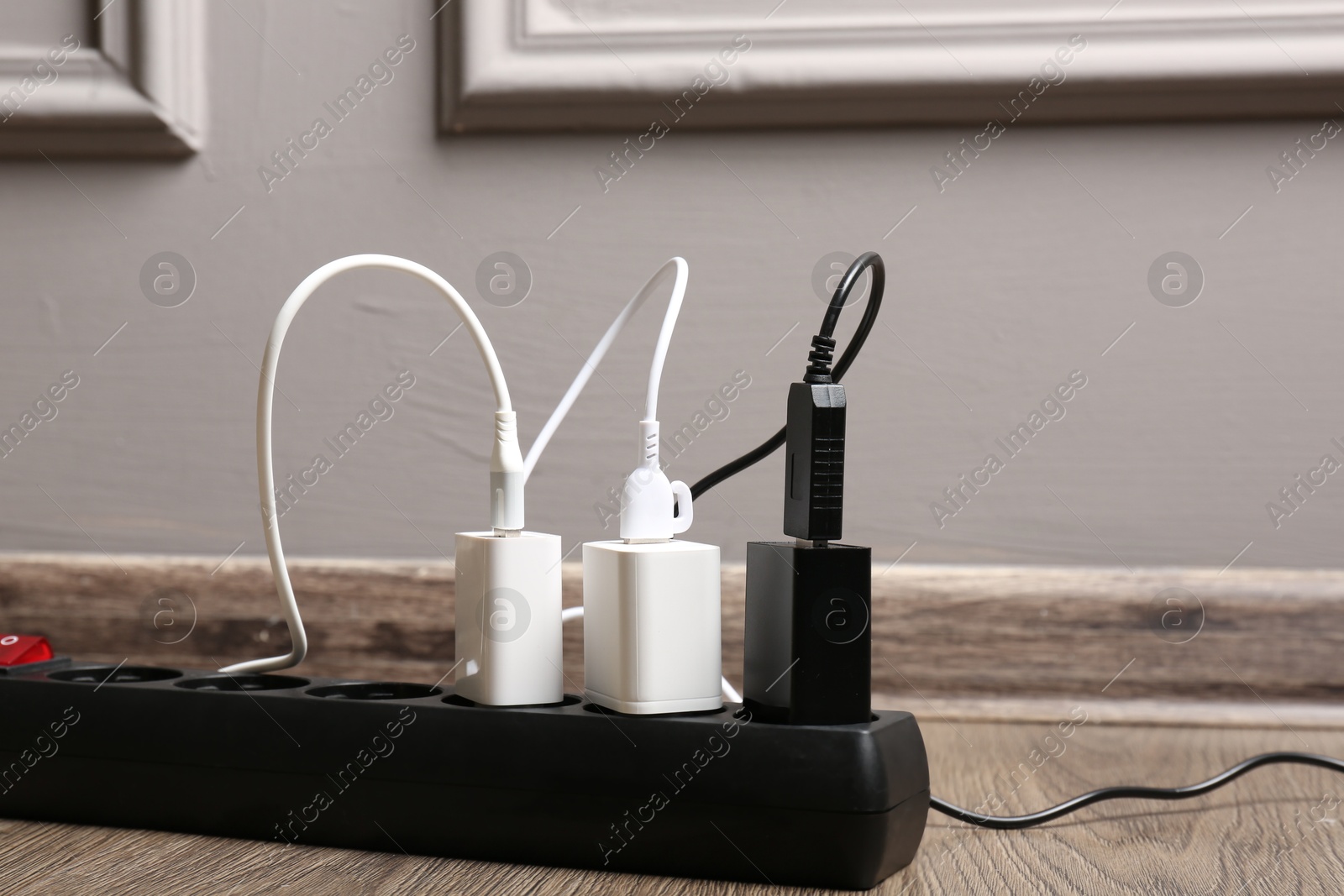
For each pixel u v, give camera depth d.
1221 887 0.40
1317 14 0.71
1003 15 0.73
